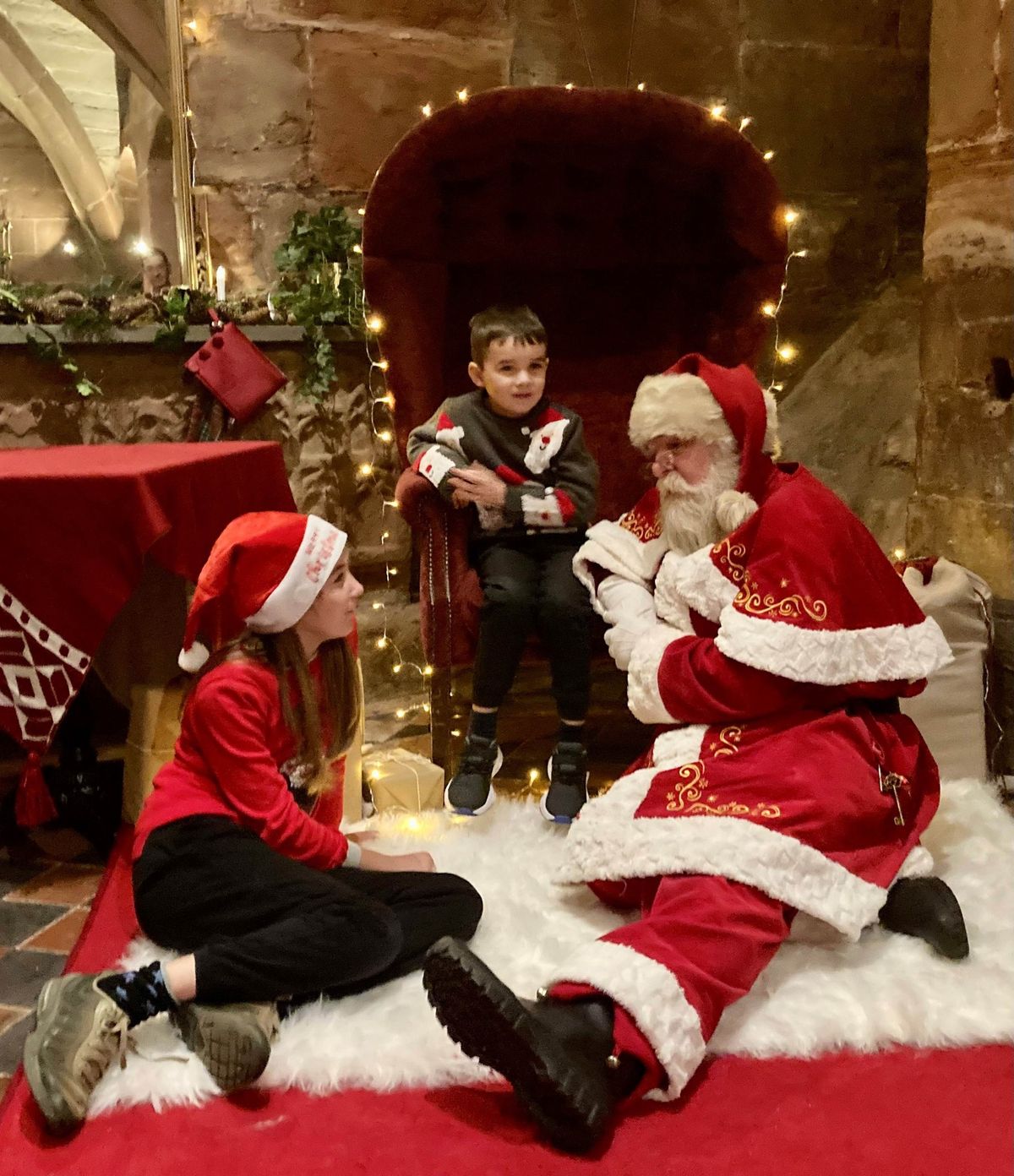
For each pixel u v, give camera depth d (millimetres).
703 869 1706
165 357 3078
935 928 1832
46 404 2984
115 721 3145
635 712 1997
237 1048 1521
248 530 1813
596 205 2877
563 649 2420
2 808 2607
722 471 1996
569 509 2484
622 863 1801
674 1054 1494
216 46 3316
